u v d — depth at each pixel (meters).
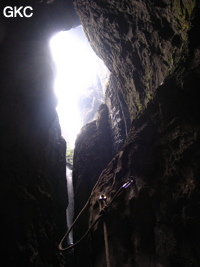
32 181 6.43
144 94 7.72
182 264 3.39
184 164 3.91
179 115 4.35
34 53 5.86
